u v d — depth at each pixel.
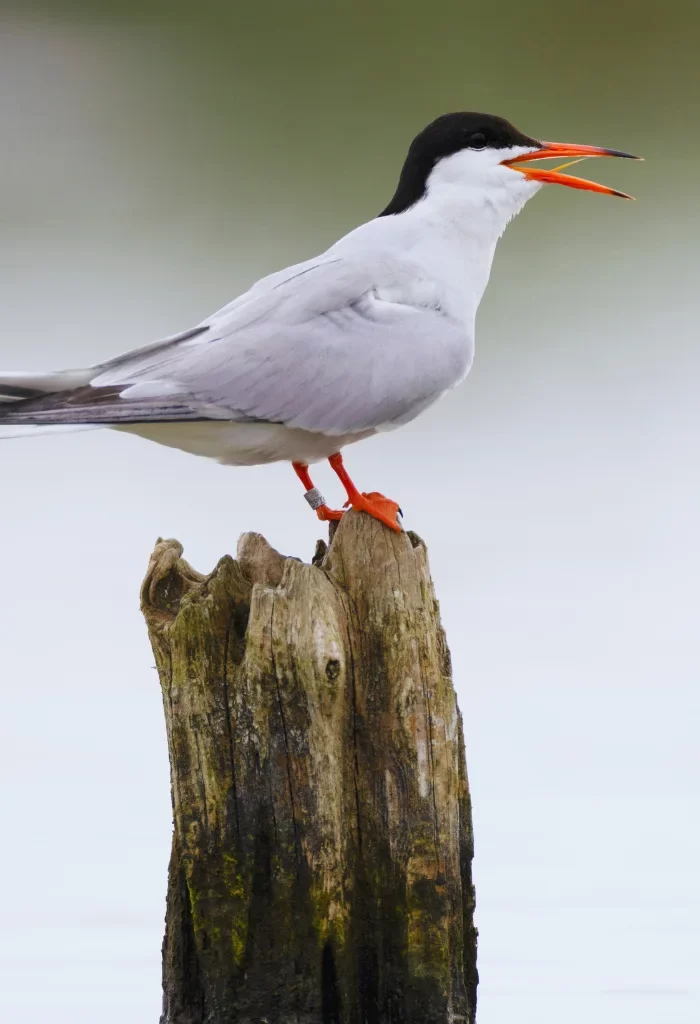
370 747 8.46
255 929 8.40
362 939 8.51
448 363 10.52
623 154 11.22
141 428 9.95
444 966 8.47
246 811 8.32
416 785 8.43
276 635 8.15
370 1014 8.53
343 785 8.38
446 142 11.05
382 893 8.48
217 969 8.46
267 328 10.12
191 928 8.62
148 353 10.05
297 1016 8.38
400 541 8.57
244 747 8.30
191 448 10.42
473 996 9.02
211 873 8.39
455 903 8.59
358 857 8.48
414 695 8.42
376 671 8.45
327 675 8.13
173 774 8.55
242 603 8.46
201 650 8.30
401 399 10.34
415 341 10.39
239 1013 8.44
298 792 8.26
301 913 8.34
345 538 8.59
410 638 8.42
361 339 10.24
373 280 10.46
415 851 8.44
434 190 11.02
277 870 8.33
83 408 9.60
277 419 10.08
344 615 8.44
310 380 10.08
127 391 9.76
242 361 9.98
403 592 8.46
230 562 8.51
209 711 8.30
